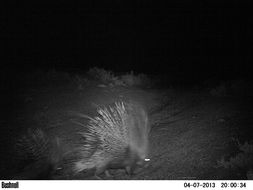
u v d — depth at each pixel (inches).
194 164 261.4
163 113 403.5
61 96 455.5
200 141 300.0
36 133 318.3
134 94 489.1
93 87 511.2
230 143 285.0
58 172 274.8
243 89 469.7
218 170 243.9
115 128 259.1
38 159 287.9
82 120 373.1
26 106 417.7
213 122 342.6
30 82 518.9
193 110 399.2
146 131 265.3
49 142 303.6
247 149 257.6
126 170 258.4
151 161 279.6
